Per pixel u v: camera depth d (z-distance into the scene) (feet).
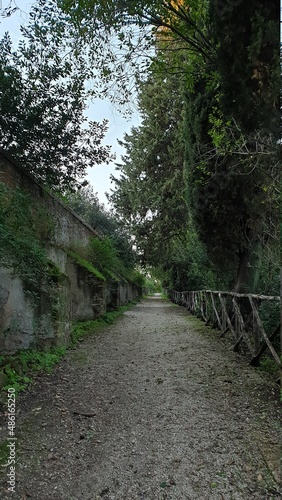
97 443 8.77
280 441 8.68
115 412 10.75
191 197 24.03
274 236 19.29
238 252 23.80
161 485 7.07
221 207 21.97
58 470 7.55
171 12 15.92
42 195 26.94
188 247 44.75
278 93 11.86
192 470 7.58
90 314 32.01
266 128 12.51
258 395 12.04
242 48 12.67
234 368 15.75
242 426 9.62
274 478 7.19
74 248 35.86
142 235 61.62
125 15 15.89
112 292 44.29
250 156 15.67
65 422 9.96
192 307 46.14
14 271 15.42
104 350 20.21
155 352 19.72
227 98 13.89
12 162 21.02
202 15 15.64
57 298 18.53
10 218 15.34
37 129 21.33
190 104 23.04
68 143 22.66
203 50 16.74
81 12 15.47
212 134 16.90
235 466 7.69
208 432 9.32
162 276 110.52
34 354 16.02
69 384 13.47
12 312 15.98
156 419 10.23
